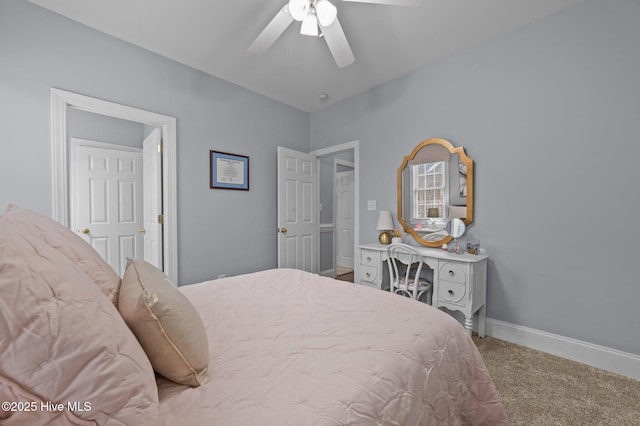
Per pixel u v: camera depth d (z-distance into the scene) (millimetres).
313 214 3943
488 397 1193
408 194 2926
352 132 3488
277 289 1604
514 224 2275
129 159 3592
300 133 3869
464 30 2236
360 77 3006
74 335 475
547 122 2109
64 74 2023
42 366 440
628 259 1819
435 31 2244
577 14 1968
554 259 2094
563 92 2039
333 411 661
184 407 679
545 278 2135
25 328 430
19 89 1858
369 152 3309
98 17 2043
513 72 2256
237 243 3160
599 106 1905
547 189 2119
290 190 3592
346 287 1645
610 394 1609
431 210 2746
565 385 1694
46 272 503
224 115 3025
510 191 2291
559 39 2043
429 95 2766
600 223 1914
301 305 1357
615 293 1863
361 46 2439
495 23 2158
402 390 827
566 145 2035
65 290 511
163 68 2545
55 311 470
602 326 1907
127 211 3570
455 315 2674
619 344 1844
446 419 985
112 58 2246
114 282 938
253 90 3289
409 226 2924
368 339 1007
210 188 2912
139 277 858
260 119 3385
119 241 3508
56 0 1876
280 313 1262
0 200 1812
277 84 3146
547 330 2123
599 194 1915
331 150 3713
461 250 2473
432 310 1302
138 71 2391
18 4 1847
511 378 1766
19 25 1853
